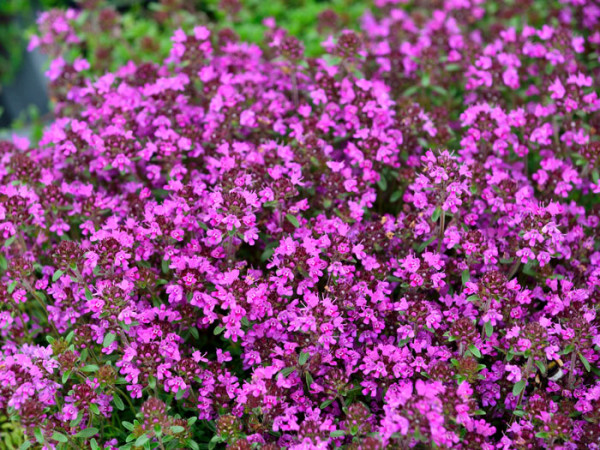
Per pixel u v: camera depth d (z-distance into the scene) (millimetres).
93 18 747
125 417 574
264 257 571
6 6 896
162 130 595
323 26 723
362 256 558
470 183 571
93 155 606
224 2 720
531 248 560
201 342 581
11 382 539
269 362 558
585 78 607
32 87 876
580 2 679
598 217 589
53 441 554
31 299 605
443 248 574
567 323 544
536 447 537
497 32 690
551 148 612
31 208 572
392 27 705
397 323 561
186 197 568
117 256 553
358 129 601
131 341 560
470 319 551
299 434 533
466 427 533
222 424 542
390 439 535
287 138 617
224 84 611
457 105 656
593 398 541
